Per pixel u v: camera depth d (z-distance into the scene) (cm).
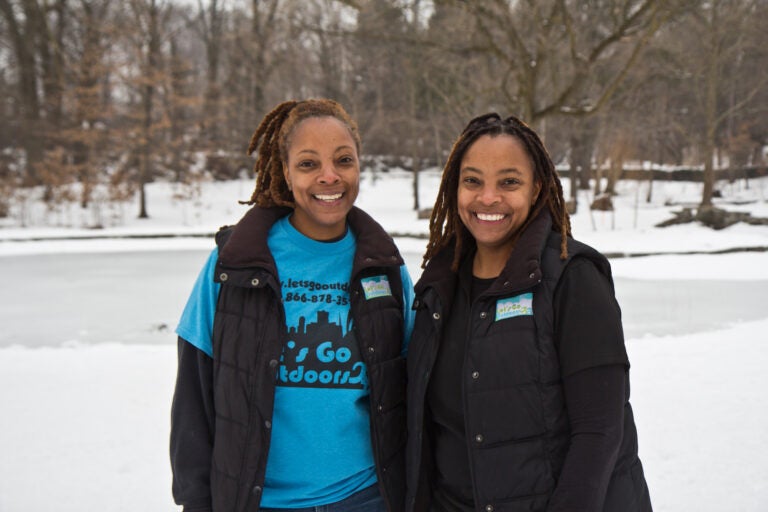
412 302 213
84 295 1092
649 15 1612
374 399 188
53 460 394
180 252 1727
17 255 1681
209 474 184
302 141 187
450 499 181
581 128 2562
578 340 156
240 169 3841
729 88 2678
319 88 3256
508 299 169
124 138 2889
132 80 2828
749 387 511
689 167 3534
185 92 3388
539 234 171
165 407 490
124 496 347
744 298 979
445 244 196
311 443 184
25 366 608
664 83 2634
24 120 3312
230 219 2919
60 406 492
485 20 1850
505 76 1781
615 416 151
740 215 2008
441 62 2089
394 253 197
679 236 1825
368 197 3325
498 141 175
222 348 179
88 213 2973
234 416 176
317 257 192
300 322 185
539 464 162
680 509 325
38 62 3531
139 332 818
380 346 191
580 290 160
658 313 877
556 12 1697
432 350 183
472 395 168
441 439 184
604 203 2447
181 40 5303
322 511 185
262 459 175
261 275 178
